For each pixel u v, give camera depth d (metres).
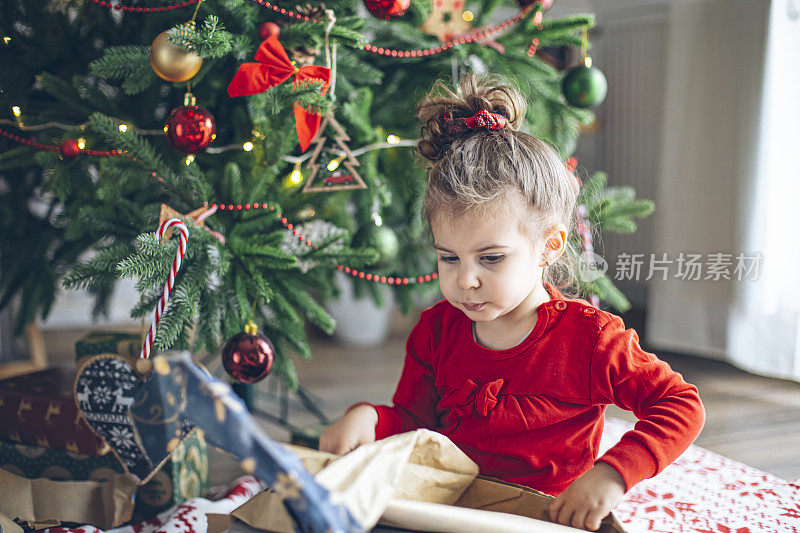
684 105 2.54
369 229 1.39
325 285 1.36
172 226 1.00
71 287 1.14
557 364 0.84
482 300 0.80
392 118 1.51
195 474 1.21
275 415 1.85
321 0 1.25
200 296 1.18
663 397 0.79
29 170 1.45
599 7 3.35
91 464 1.14
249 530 0.70
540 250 0.83
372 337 2.65
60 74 1.36
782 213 2.24
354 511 0.61
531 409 0.84
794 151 2.22
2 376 1.90
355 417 0.88
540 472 0.84
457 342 0.91
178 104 1.34
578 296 1.40
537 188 0.81
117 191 1.22
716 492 1.10
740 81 2.37
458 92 0.94
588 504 0.71
